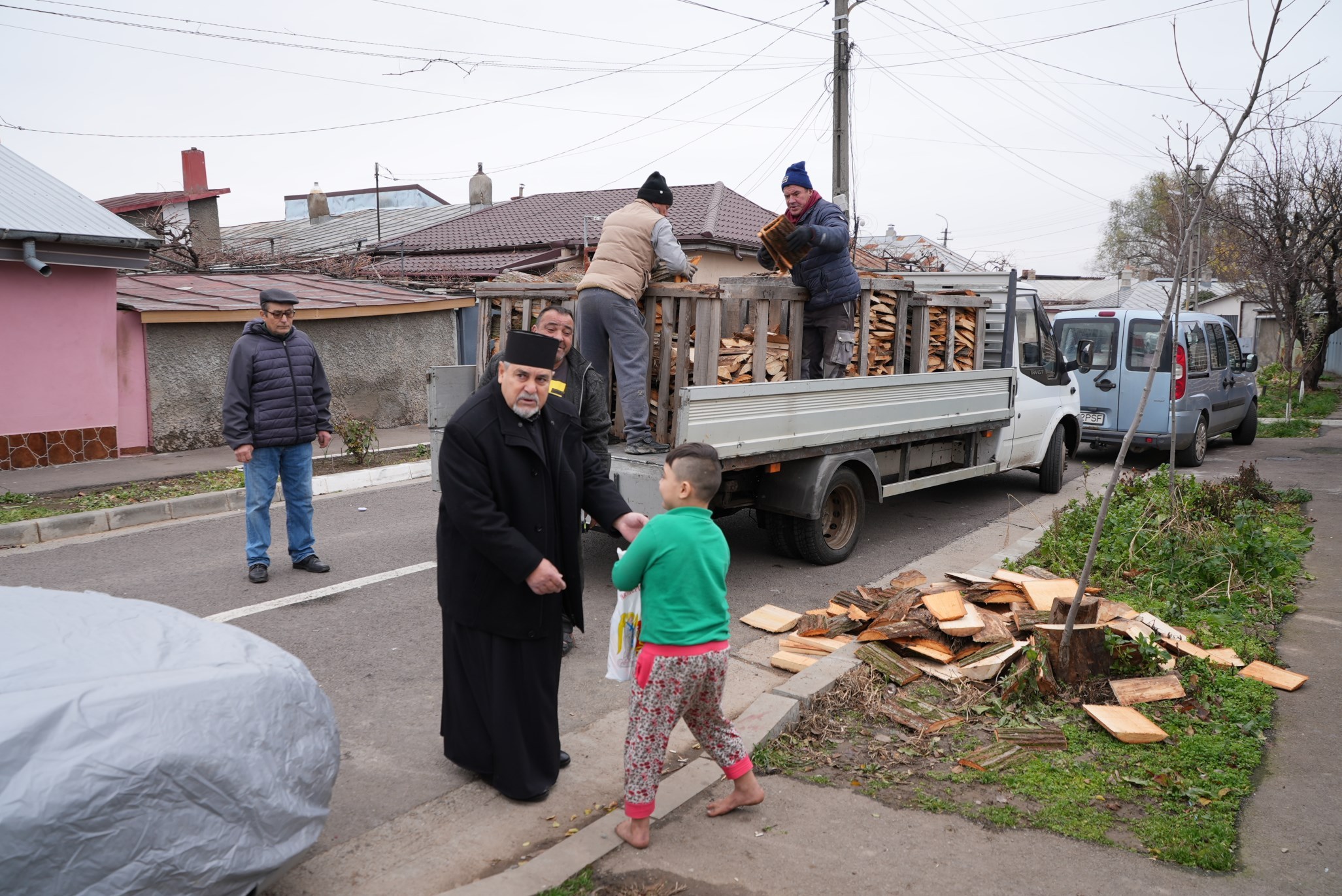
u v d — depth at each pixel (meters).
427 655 5.13
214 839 2.36
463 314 15.71
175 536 7.92
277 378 6.32
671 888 2.95
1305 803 3.52
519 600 3.41
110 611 2.90
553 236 21.52
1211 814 3.41
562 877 2.98
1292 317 19.98
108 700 2.30
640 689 3.16
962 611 5.06
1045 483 10.14
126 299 11.73
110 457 11.06
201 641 2.79
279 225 30.27
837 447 6.73
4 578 6.53
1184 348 11.64
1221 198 20.03
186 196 22.91
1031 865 3.10
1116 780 3.67
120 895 2.18
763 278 6.42
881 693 4.48
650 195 6.02
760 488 6.68
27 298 10.16
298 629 5.51
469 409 3.41
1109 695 4.44
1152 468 12.25
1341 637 5.33
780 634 5.52
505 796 3.56
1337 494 9.78
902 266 18.77
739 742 3.39
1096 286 44.62
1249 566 6.42
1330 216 19.38
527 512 3.43
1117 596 5.95
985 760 3.83
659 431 6.20
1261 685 4.51
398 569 6.83
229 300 12.67
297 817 2.61
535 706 3.49
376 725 4.24
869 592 5.54
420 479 10.89
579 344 6.14
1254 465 9.38
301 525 6.68
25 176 11.02
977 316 8.66
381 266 21.70
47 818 2.06
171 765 2.28
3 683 2.32
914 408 7.54
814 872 3.05
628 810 3.16
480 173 28.77
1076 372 10.69
